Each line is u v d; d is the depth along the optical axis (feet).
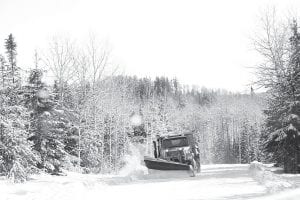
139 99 339.98
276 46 82.89
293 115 71.77
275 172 76.23
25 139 65.46
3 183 56.13
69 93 121.19
